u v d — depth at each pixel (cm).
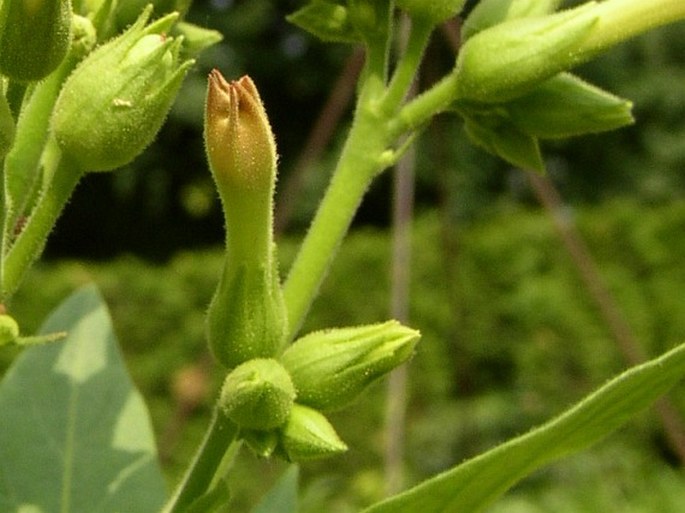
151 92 14
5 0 14
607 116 16
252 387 14
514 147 17
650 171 137
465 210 126
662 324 90
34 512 19
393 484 34
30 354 20
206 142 14
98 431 20
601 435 14
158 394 88
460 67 16
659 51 133
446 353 86
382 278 91
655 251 91
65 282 89
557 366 88
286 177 123
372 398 80
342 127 123
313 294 16
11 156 15
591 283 35
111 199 151
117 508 20
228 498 14
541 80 16
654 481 71
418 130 16
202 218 153
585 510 66
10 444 20
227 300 14
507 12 16
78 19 15
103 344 21
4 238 15
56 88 15
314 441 14
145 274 90
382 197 140
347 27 17
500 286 89
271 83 146
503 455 14
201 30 17
